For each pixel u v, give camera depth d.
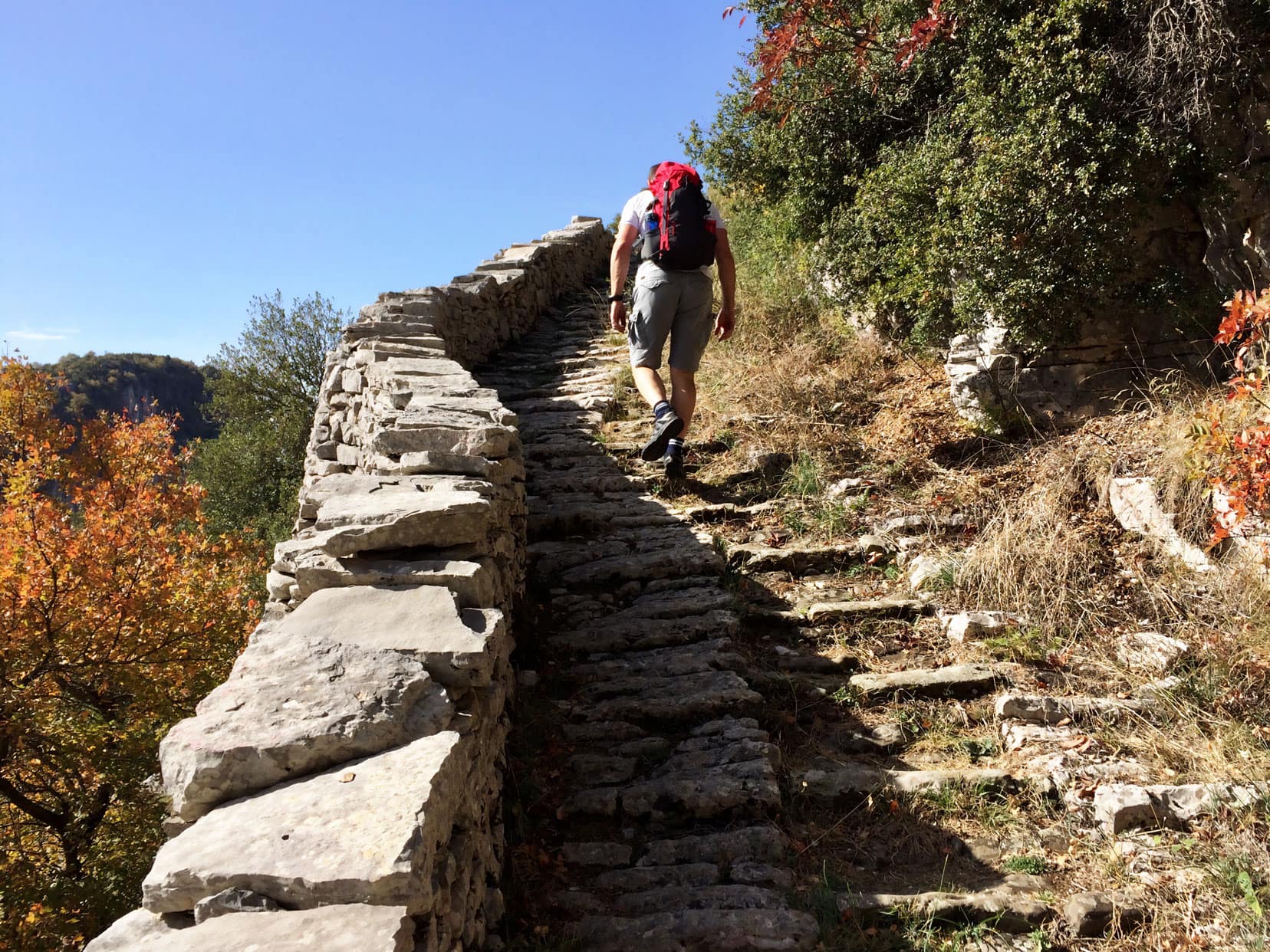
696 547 4.59
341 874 1.46
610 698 3.50
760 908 2.39
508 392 7.46
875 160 6.83
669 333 4.91
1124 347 5.45
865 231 6.37
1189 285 5.19
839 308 7.28
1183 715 3.20
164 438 23.33
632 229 4.85
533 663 3.79
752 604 4.20
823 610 4.05
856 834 2.79
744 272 9.25
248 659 2.10
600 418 6.45
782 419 5.89
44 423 22.45
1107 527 4.41
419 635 2.24
